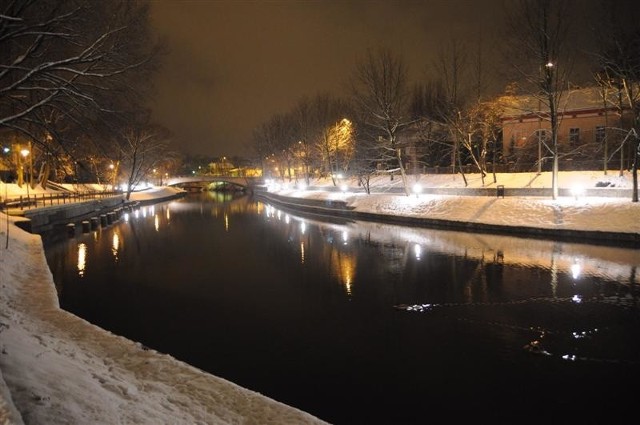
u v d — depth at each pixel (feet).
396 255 97.30
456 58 181.57
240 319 58.85
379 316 59.00
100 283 78.13
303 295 69.31
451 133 187.01
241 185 436.35
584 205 113.29
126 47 73.61
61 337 38.81
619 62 118.93
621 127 138.82
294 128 308.40
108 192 229.66
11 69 59.88
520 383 40.60
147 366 35.55
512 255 92.27
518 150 182.70
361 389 40.40
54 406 21.29
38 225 136.05
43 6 66.28
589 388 39.40
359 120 226.38
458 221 130.31
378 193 196.95
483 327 53.88
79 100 68.69
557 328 52.49
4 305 45.91
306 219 177.88
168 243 121.60
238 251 108.47
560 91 133.18
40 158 198.70
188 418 26.91
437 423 35.19
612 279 71.82
